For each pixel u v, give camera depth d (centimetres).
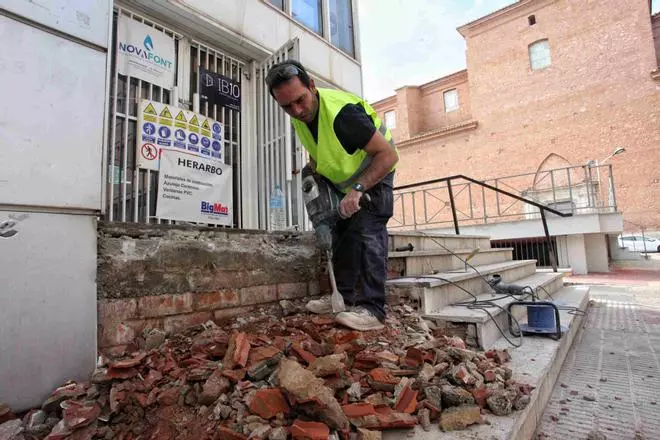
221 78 421
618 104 1645
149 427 129
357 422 126
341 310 215
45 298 145
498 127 1945
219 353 163
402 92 2391
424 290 247
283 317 234
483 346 223
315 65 520
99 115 166
